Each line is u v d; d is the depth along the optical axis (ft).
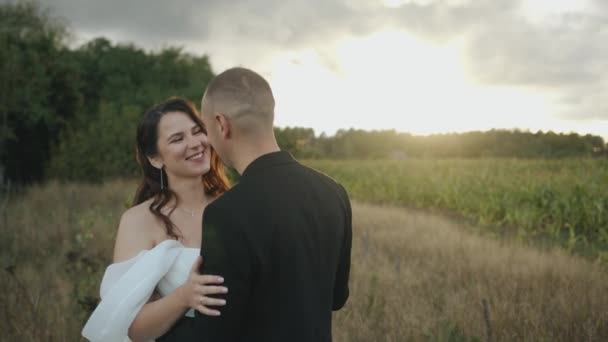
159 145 6.94
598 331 12.16
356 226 29.99
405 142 123.85
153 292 6.41
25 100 54.54
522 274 17.28
